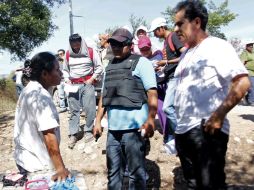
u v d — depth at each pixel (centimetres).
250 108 878
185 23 272
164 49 523
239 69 252
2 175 273
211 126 254
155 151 559
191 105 271
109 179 362
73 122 599
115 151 361
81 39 578
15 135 279
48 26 1773
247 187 425
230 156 561
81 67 588
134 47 589
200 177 270
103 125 499
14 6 1655
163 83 533
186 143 278
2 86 1673
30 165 271
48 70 275
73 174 270
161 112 545
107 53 573
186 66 278
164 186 493
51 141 260
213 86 264
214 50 263
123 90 349
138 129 350
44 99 264
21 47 1753
